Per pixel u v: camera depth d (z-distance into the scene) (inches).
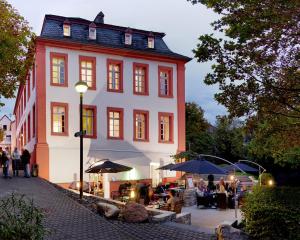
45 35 1293.1
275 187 436.5
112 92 1376.7
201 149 1991.9
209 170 835.4
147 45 1472.7
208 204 874.1
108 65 1376.7
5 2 683.4
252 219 425.7
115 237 424.2
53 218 521.3
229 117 415.5
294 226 394.0
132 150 1395.2
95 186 1298.0
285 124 422.6
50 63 1289.4
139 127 1430.9
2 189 815.7
